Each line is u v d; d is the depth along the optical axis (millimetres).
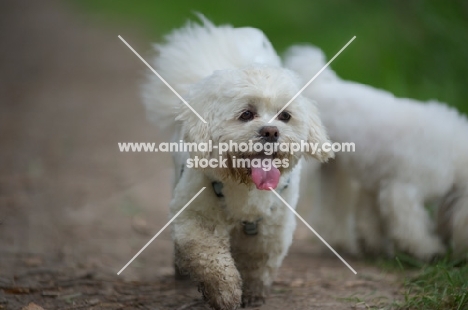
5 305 5344
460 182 7043
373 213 7516
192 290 5863
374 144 7242
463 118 7379
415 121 7137
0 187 9477
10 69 19703
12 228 7742
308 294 5805
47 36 24578
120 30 23891
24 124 13789
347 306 5434
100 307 5387
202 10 21859
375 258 7410
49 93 16828
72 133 13078
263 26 18609
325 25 17406
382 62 12758
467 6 12336
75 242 7367
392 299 5594
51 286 5852
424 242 6977
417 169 7012
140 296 5688
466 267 5988
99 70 19453
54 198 9094
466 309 5066
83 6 30156
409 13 13430
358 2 16375
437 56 12039
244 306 5496
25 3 32406
